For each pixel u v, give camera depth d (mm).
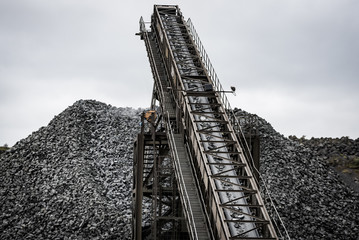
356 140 78812
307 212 59062
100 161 72375
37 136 78875
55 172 68562
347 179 68875
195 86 43000
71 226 55594
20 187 66250
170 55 46375
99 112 83500
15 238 54812
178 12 54656
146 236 46438
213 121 38312
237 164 35344
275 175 66062
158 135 41312
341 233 55531
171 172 44500
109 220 56031
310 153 73812
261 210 32844
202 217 34938
